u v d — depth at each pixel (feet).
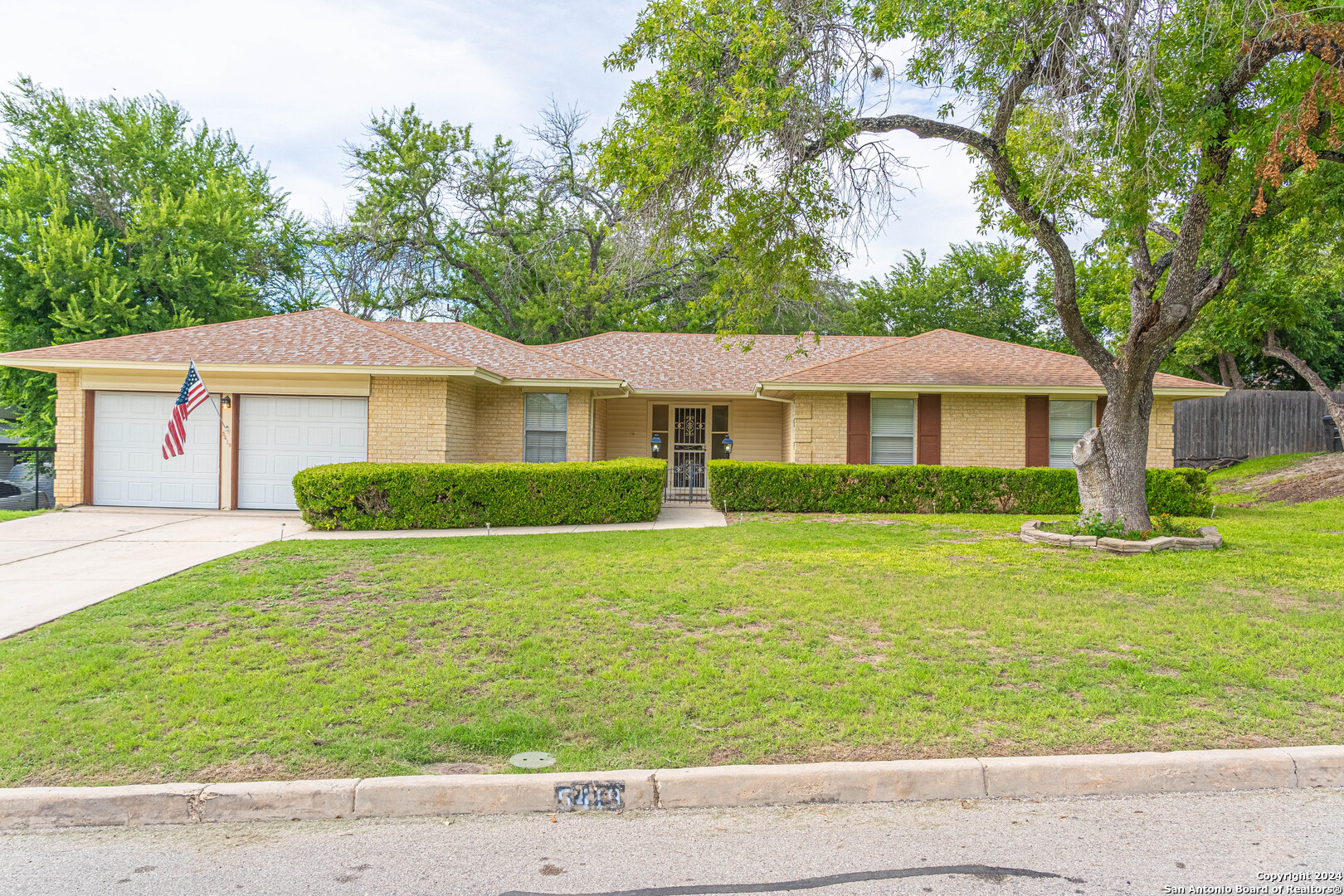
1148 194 29.37
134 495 49.83
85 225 82.99
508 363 56.29
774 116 29.53
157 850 11.90
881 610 23.58
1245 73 28.14
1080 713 16.01
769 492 49.90
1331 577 27.22
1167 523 36.42
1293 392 79.10
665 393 60.80
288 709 16.34
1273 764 13.82
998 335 117.50
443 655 19.83
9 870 11.31
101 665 18.90
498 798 13.15
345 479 41.27
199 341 51.11
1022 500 49.34
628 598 25.22
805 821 12.75
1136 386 34.22
